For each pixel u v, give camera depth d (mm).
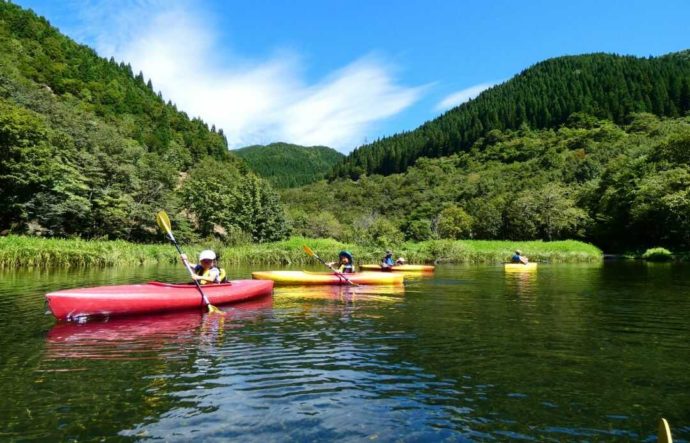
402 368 4805
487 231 57500
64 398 3900
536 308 8781
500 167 94062
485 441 3164
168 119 97125
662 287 12688
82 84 81938
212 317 7699
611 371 4730
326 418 3525
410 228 54094
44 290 10727
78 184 33750
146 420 3463
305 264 25828
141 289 7863
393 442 3143
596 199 51531
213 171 75000
